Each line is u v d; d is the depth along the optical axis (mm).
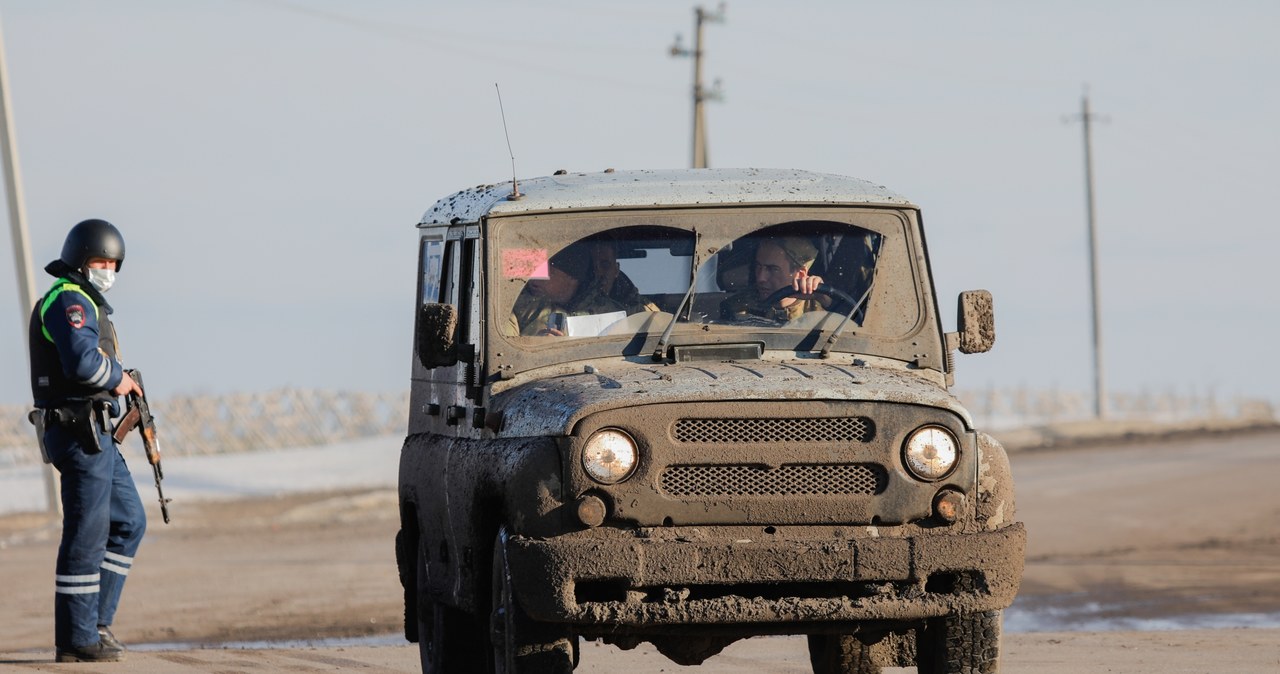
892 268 28359
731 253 28141
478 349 27766
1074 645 40844
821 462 24484
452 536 28844
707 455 24391
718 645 27578
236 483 118188
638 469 24297
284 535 85125
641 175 29922
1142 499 102062
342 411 160750
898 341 27938
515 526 24578
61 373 34406
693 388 24703
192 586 64125
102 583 35906
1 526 90188
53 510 94938
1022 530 24812
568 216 28109
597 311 27703
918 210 28797
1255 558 74188
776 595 24984
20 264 95438
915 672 36312
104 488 34844
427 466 31188
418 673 35219
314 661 37344
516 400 26328
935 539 24297
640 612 24000
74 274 34469
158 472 36219
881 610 24141
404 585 34500
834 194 28594
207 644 48375
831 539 24328
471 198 30547
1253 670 34719
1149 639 42406
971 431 24922
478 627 29969
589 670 36750
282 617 55156
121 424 35500
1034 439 165125
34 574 67938
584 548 23922
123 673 33375
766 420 24562
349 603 58750
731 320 27781
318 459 138125
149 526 90000
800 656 39000
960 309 28469
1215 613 57125
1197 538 82625
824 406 24625
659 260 28031
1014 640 42688
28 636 50312
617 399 24438
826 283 28188
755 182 29047
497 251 27812
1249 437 165375
